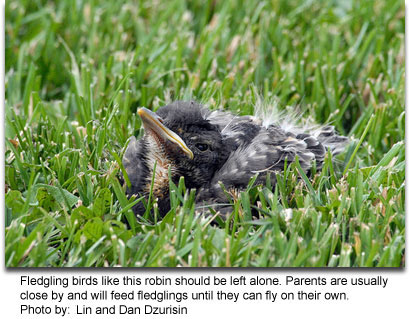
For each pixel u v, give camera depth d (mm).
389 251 5496
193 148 6254
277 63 9430
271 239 5449
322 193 6363
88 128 7422
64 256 5711
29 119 8297
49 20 11141
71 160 7098
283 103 8789
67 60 10078
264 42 10359
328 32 11273
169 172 6082
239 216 6082
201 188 6387
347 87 9398
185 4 12172
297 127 7629
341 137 7734
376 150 8008
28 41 10500
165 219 5836
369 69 9555
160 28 11219
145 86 8648
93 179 6602
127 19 11461
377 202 6312
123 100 8633
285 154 6637
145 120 6141
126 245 5512
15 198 6062
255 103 8070
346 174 6777
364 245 5586
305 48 10398
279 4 12125
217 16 11477
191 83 8820
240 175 6340
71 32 10820
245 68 9758
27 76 9336
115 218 5957
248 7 11859
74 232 5758
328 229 5555
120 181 6598
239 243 5566
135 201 5914
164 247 5312
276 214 5746
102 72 8977
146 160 6344
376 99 8586
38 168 6781
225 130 6766
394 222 6012
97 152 6930
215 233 5590
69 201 6227
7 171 6594
